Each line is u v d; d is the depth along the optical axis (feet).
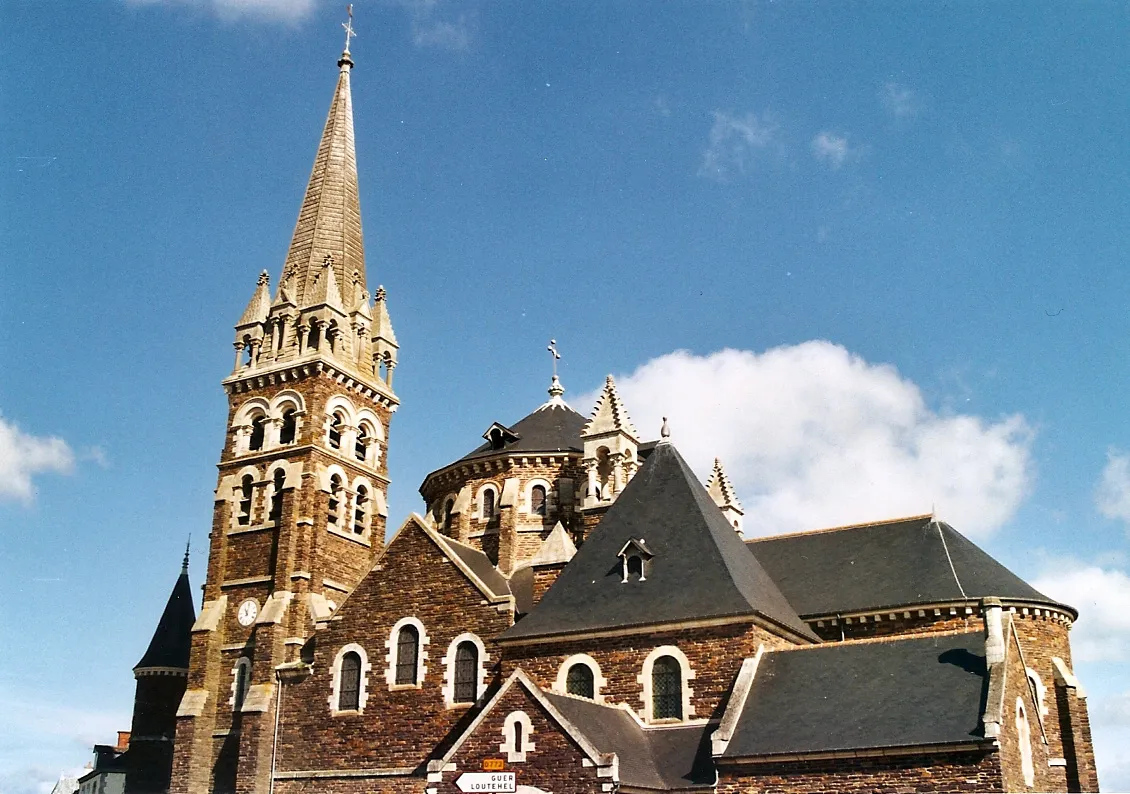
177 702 243.60
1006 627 119.55
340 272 221.05
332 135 236.22
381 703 159.12
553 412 214.90
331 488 200.23
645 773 116.47
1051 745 147.13
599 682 134.21
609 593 141.59
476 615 155.43
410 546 165.17
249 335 214.69
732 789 113.19
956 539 163.84
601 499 176.65
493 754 113.70
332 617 168.55
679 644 131.23
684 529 145.79
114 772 245.04
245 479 204.13
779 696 121.29
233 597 194.70
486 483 201.57
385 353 222.28
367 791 155.53
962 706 109.19
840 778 108.78
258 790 164.66
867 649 124.06
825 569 165.99
